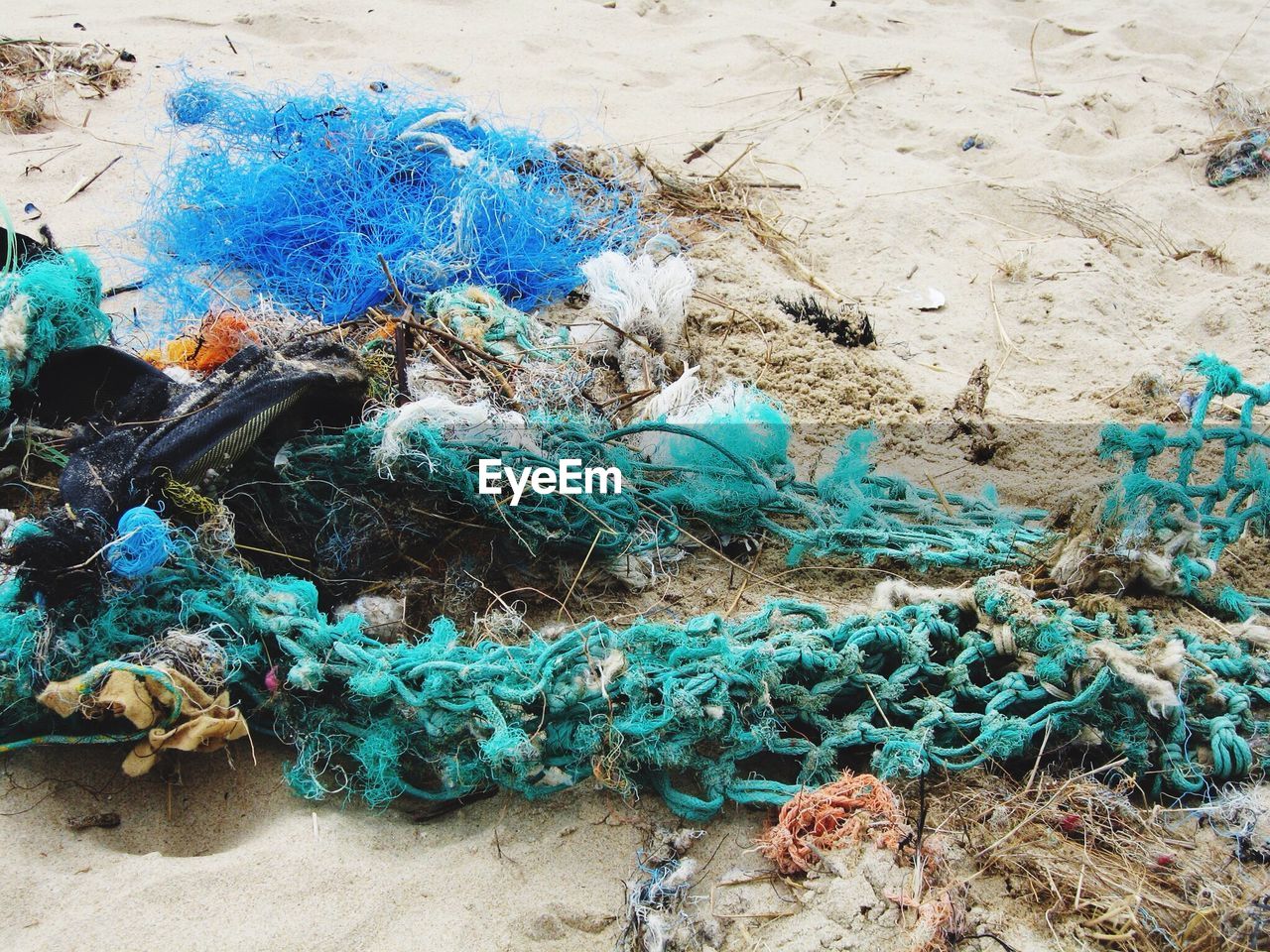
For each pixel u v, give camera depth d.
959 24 3.83
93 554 1.47
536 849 1.47
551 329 2.19
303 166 2.35
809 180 2.83
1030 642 1.59
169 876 1.39
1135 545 1.70
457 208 2.29
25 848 1.40
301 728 1.52
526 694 1.47
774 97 3.25
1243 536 1.93
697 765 1.52
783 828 1.45
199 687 1.46
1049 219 2.73
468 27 3.46
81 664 1.47
